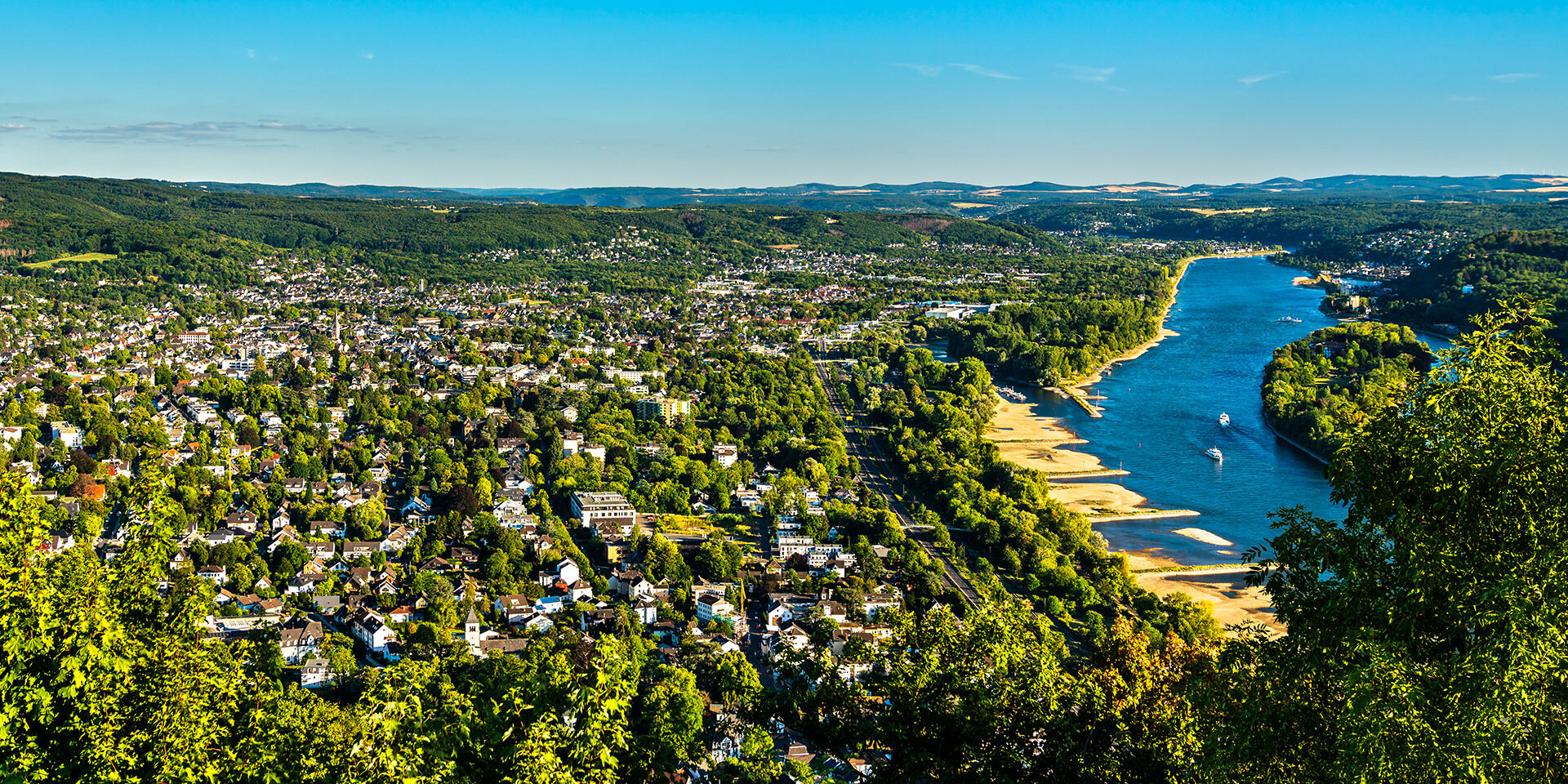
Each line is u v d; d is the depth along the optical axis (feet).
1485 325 240.73
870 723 271.28
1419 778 187.01
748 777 300.61
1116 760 241.96
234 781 243.19
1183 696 255.29
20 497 253.85
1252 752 215.51
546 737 238.68
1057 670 265.13
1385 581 220.64
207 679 261.44
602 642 261.24
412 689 294.46
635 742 285.84
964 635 271.90
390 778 240.53
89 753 225.35
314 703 280.31
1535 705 182.09
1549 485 201.98
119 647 243.81
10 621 231.09
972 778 250.57
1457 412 218.59
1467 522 213.05
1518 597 188.55
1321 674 219.00
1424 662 207.62
